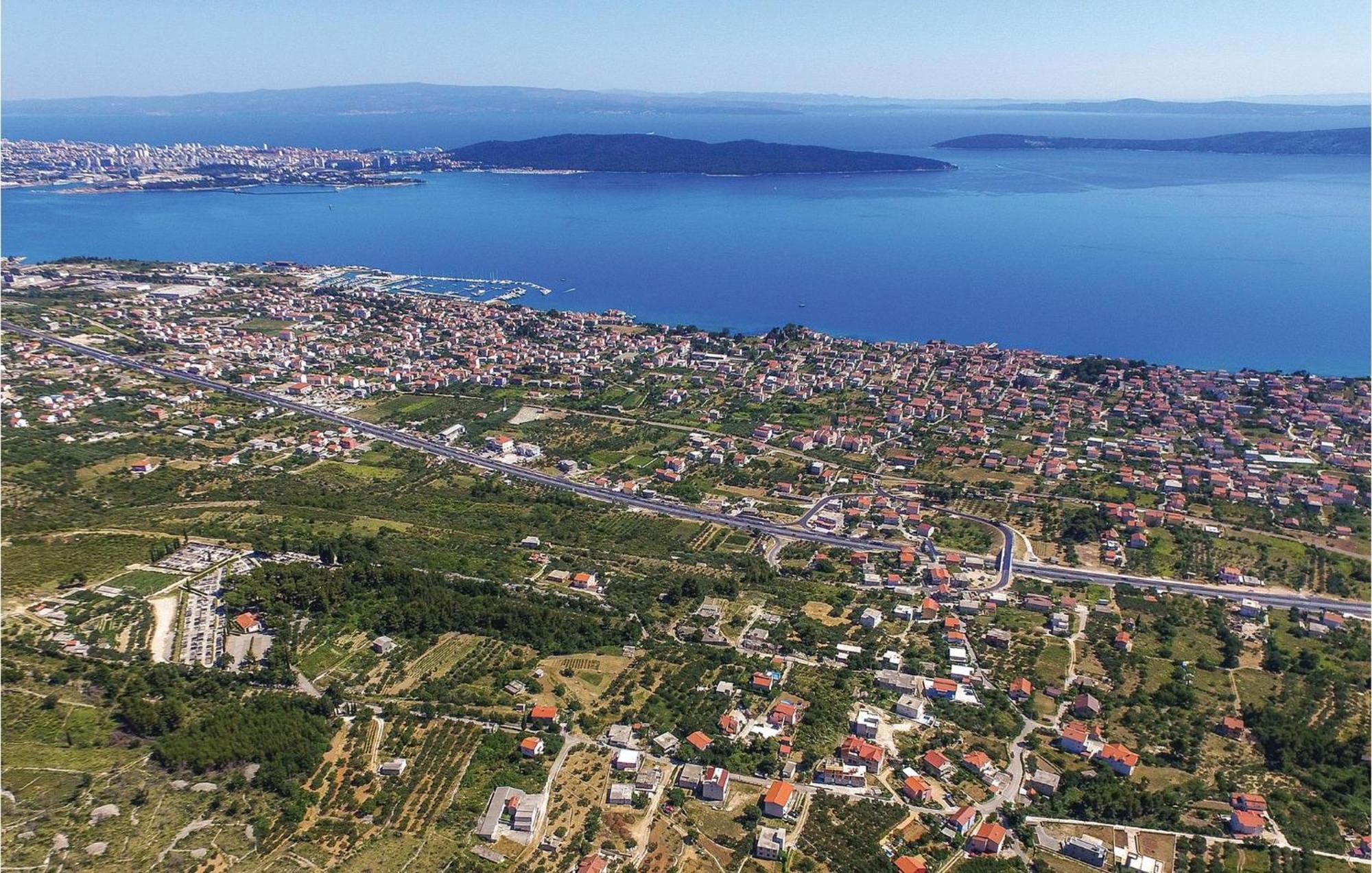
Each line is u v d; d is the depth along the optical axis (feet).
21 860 476.95
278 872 495.82
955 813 575.79
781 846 536.01
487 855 523.70
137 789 540.52
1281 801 609.42
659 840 543.39
